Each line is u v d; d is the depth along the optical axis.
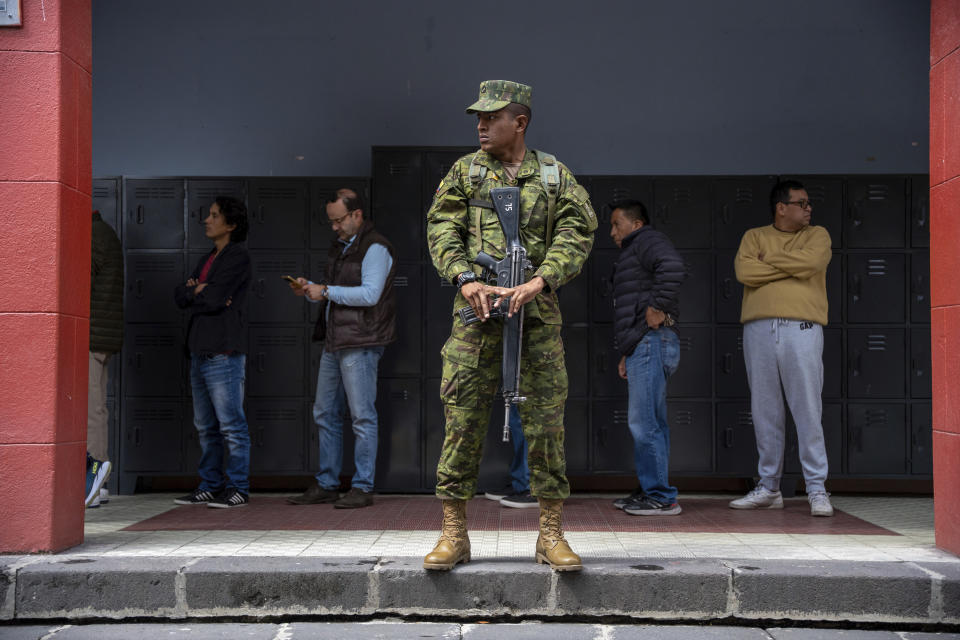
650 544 3.36
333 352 4.59
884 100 5.66
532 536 3.59
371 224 4.72
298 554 3.05
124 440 5.22
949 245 3.13
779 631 2.67
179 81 5.71
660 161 5.66
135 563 2.87
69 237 3.17
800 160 5.64
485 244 2.80
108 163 5.68
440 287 5.20
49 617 2.77
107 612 2.76
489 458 5.12
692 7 5.70
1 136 3.09
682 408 5.20
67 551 3.13
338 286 4.55
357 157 5.69
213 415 4.80
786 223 4.57
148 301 5.24
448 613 2.75
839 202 5.19
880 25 5.67
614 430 5.17
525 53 5.70
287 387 5.23
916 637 2.63
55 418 3.05
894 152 5.64
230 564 2.85
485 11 5.71
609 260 5.21
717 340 5.21
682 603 2.73
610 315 5.19
